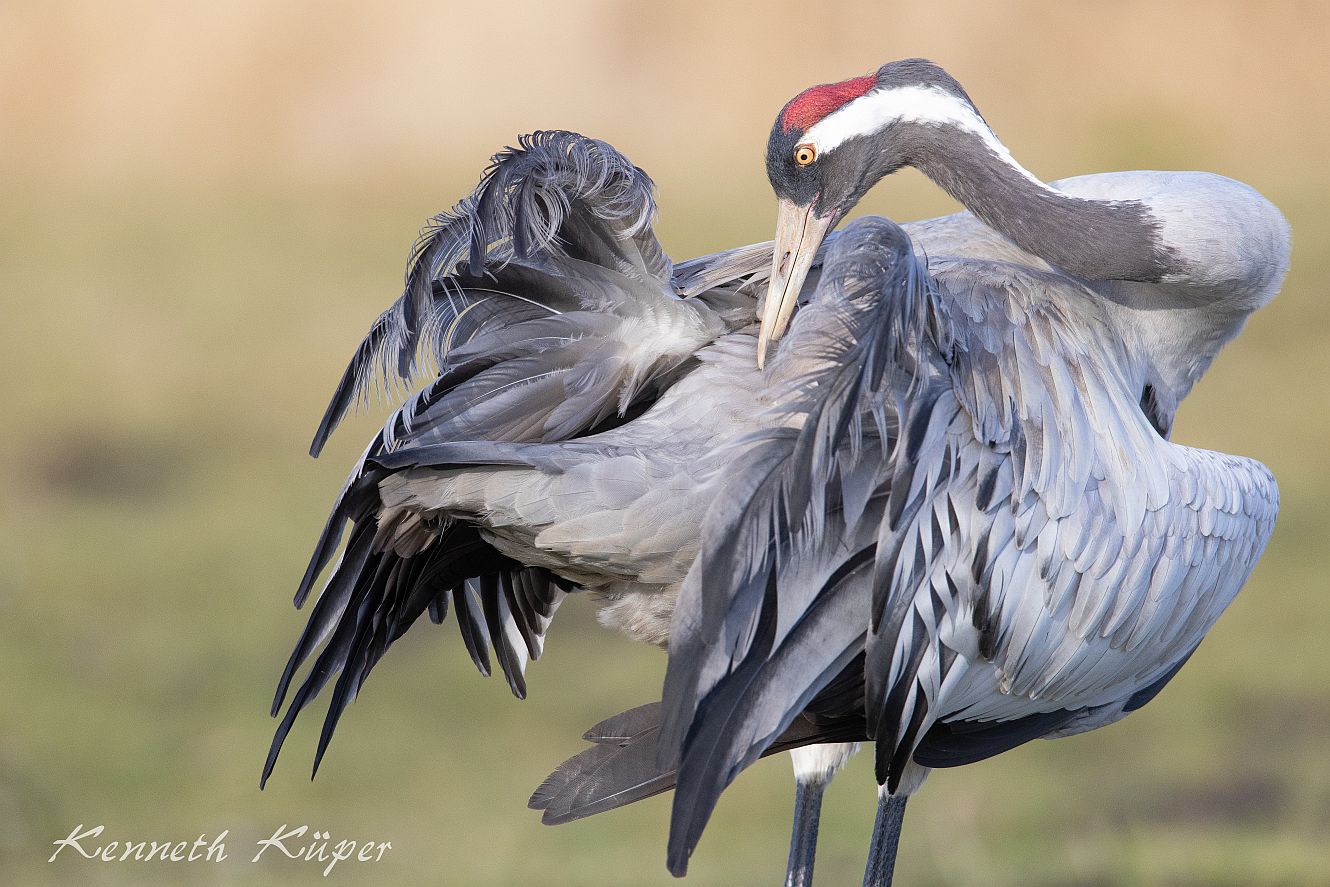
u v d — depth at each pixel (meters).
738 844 10.91
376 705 13.20
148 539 16.19
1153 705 13.24
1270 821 11.16
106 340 21.94
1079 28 33.06
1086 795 11.78
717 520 5.55
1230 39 32.66
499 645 7.00
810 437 5.46
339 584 6.26
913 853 10.66
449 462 5.68
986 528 5.93
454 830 11.02
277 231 26.94
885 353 5.50
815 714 6.16
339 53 32.62
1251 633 14.24
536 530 5.86
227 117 31.89
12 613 14.45
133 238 26.78
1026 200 6.61
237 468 18.09
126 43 32.38
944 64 33.00
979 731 6.65
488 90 32.41
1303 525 16.20
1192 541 6.53
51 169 30.52
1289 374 20.47
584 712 13.07
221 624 14.33
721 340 6.14
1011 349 6.21
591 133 31.39
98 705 12.83
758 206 27.44
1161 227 6.59
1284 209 26.94
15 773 11.56
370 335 6.13
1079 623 6.26
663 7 33.22
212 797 11.49
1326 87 32.03
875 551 5.84
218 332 22.23
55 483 17.75
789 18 33.22
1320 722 12.78
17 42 32.06
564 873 10.24
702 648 5.54
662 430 5.95
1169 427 7.21
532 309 6.17
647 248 6.03
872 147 6.71
